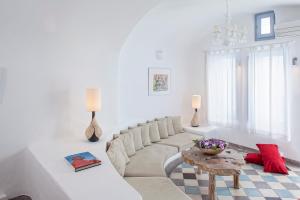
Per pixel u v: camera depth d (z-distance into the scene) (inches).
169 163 145.3
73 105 118.7
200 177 137.4
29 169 96.6
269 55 161.5
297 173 140.3
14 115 98.8
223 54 189.2
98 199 54.6
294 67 151.6
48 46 104.3
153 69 175.6
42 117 107.6
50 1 86.2
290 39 150.9
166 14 138.2
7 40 91.4
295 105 153.2
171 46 187.8
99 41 118.8
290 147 158.1
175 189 91.8
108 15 104.2
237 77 183.5
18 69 97.3
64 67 112.7
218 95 194.7
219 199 112.3
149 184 95.7
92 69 124.4
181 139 163.9
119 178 67.4
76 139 113.3
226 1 130.6
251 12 163.8
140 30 149.9
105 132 124.6
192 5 130.1
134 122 158.4
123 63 153.1
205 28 183.6
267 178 134.0
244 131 183.9
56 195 64.6
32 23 91.1
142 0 97.4
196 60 209.2
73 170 73.1
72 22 99.7
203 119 211.9
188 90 207.6
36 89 104.1
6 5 80.4
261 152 153.3
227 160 112.7
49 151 93.6
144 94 171.0
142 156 131.0
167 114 191.0
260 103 168.2
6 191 99.8
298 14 149.3
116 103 138.9
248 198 113.0
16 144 100.7
